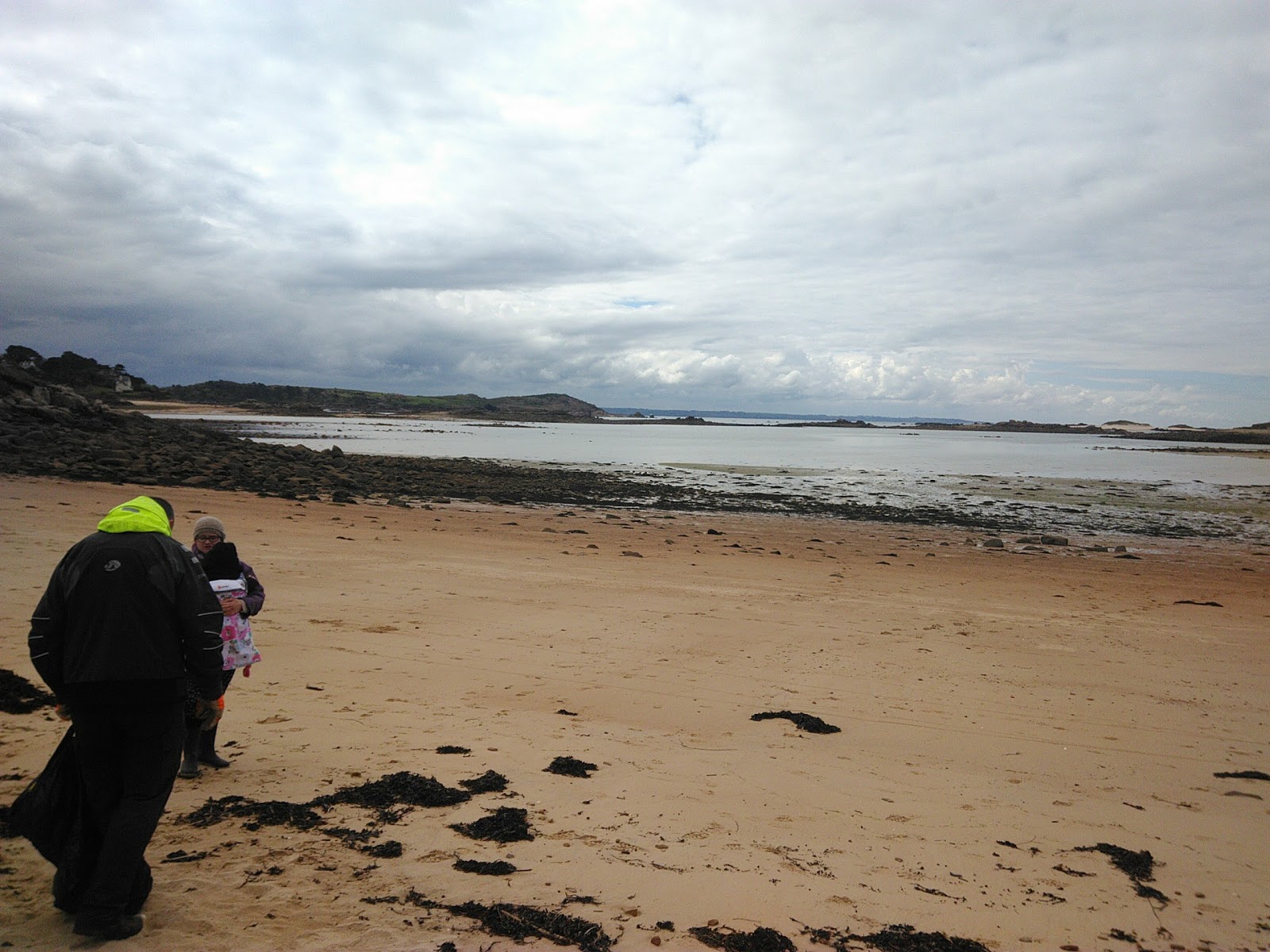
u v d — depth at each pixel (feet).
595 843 14.01
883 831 15.47
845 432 612.70
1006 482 146.51
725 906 12.15
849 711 23.70
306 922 10.99
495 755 18.19
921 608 41.09
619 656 28.48
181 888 11.71
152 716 10.80
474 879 12.48
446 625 31.32
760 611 38.01
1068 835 15.81
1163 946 11.96
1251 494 127.75
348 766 16.92
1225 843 15.83
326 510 71.41
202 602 11.23
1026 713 24.31
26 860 12.39
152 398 532.32
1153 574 59.62
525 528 68.69
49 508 53.83
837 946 11.28
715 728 21.45
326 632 28.86
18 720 17.87
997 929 12.08
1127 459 241.96
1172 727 23.70
